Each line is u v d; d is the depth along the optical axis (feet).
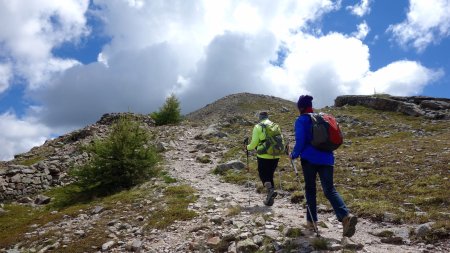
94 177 57.93
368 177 46.50
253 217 31.48
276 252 24.22
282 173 53.98
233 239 27.04
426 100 144.25
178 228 32.73
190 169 63.67
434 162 50.78
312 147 24.88
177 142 93.50
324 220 31.35
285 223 29.48
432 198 34.60
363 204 33.99
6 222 50.26
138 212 39.75
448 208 32.42
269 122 36.17
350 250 23.29
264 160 35.40
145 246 29.63
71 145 113.29
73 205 52.75
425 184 40.73
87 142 108.58
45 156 104.68
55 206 55.57
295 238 25.59
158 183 52.90
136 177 59.16
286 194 42.04
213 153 78.69
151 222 34.91
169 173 60.13
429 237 25.34
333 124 24.58
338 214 23.72
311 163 24.86
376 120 119.65
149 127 131.64
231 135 103.60
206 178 55.72
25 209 57.31
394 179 44.57
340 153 68.39
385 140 85.81
